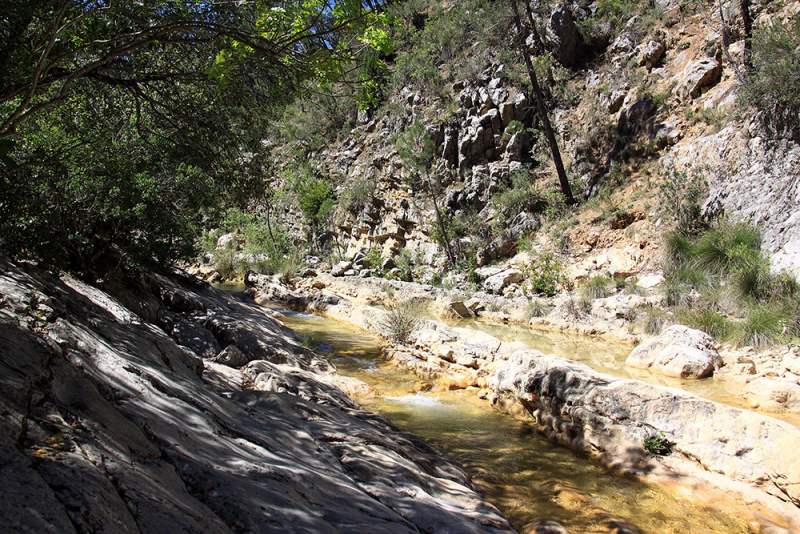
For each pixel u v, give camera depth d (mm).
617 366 8898
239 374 5875
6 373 2158
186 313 8250
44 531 1330
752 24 16438
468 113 23156
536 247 18438
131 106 7809
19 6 3398
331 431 4102
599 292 13883
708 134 15938
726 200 13742
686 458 4730
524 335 12055
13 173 5234
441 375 8281
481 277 18453
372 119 29359
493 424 6191
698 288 11914
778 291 10328
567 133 21203
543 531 3561
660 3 20672
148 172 7500
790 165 12445
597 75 21297
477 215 21594
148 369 3482
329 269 24906
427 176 21938
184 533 1692
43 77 3850
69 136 6094
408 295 17656
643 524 3920
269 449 3129
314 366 7793
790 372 7539
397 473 3523
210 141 7930
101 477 1750
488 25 22641
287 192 32250
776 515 3977
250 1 3619
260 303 17000
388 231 24812
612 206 17453
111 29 4793
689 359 8180
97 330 4105
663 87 18578
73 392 2383
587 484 4613
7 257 4832
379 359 9391
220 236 30812
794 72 12414
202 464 2416
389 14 3715
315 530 2117
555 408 5930
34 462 1653
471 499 3582
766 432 4395
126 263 7426
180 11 4168
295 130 32844
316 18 3641
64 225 6117
